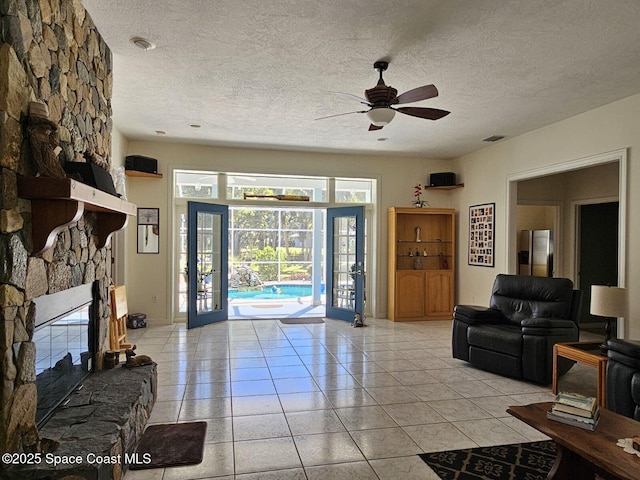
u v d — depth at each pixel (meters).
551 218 7.69
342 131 5.63
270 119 5.12
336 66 3.56
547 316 4.33
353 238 7.12
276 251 10.46
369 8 2.66
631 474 1.68
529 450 2.67
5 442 1.74
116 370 3.11
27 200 1.94
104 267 3.21
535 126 5.32
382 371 4.27
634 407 2.88
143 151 6.27
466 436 2.86
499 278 4.97
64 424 2.21
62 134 2.35
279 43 3.15
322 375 4.12
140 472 2.36
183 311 6.83
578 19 2.76
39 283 2.06
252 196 7.01
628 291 4.16
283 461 2.50
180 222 6.73
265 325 6.54
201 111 4.82
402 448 2.68
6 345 1.75
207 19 2.82
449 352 5.03
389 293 7.14
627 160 4.21
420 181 7.44
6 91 1.75
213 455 2.56
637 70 3.58
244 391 3.64
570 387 3.92
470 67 3.54
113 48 3.27
